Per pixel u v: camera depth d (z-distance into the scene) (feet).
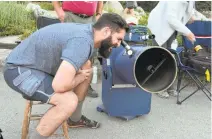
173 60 10.05
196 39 16.21
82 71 9.08
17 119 12.51
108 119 12.84
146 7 43.73
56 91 8.33
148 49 9.93
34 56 8.77
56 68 8.83
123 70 10.80
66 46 8.37
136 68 10.43
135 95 12.44
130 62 10.18
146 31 12.45
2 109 13.35
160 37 14.82
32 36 8.93
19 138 11.14
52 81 8.75
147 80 10.37
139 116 13.24
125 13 23.48
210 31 16.16
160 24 14.85
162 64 10.44
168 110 14.03
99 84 16.83
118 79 11.99
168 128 12.40
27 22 25.73
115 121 12.71
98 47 8.92
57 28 8.76
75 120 11.82
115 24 8.63
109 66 11.87
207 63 13.91
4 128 11.77
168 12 14.46
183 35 15.14
